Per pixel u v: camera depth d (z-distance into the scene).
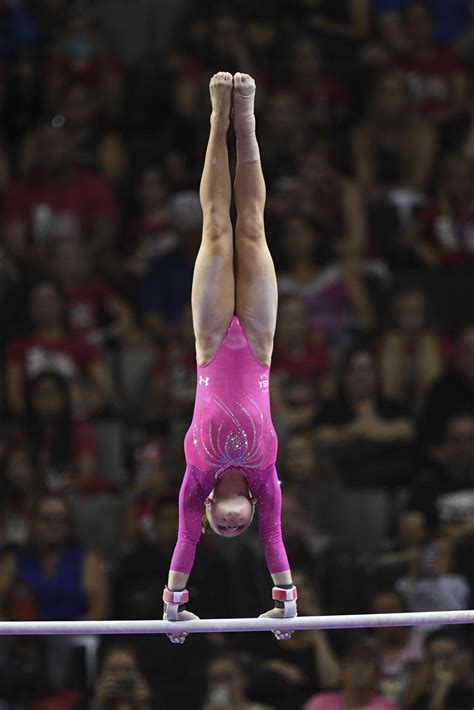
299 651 31.17
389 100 42.62
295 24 46.44
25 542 32.47
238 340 21.11
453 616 21.75
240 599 31.39
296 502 32.22
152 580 31.62
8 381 37.09
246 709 29.73
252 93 20.89
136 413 37.91
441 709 30.11
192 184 41.50
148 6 46.75
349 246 40.28
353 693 29.77
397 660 31.36
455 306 40.28
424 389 37.28
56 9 46.19
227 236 21.06
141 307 39.69
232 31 43.72
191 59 44.34
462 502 33.41
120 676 29.67
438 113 44.56
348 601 31.39
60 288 37.91
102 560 33.66
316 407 36.34
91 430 35.72
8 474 33.81
